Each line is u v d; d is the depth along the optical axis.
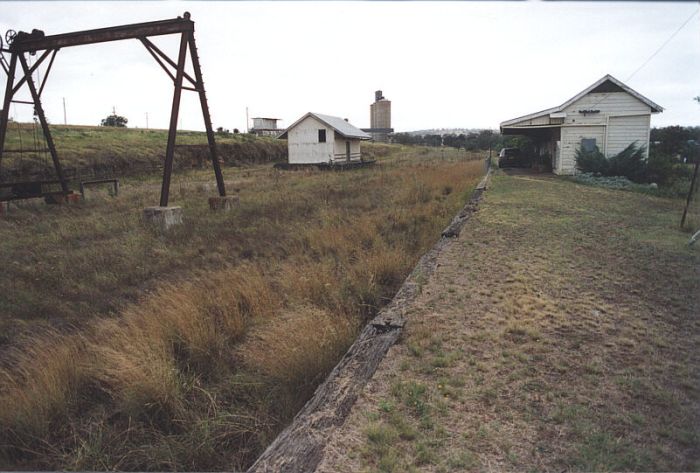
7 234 10.12
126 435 3.45
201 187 19.17
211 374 4.21
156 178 27.00
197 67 12.98
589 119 19.70
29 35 13.86
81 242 9.54
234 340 4.81
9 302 6.05
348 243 8.09
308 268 6.54
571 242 7.83
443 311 4.86
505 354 3.87
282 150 47.94
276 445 2.70
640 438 2.74
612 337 4.18
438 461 2.57
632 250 7.24
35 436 3.38
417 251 7.93
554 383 3.40
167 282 6.62
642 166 17.53
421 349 3.96
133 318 5.02
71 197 15.73
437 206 12.02
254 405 3.72
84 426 3.58
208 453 3.18
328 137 33.72
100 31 12.62
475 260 6.80
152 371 3.73
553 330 4.36
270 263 7.38
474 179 18.97
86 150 26.98
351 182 20.12
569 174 20.17
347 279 6.16
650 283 5.66
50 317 5.73
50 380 3.77
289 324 4.57
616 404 3.11
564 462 2.55
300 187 18.44
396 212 10.99
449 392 3.29
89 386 4.04
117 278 7.02
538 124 20.38
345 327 4.57
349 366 3.65
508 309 4.86
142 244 9.00
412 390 3.30
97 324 5.13
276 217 11.39
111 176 26.38
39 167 22.59
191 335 4.52
